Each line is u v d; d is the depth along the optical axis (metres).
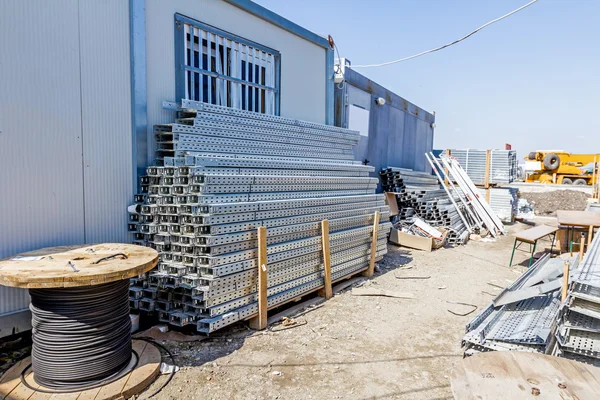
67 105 4.39
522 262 8.98
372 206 7.41
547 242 11.56
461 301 6.11
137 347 3.97
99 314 3.28
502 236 12.38
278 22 7.39
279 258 5.02
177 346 4.21
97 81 4.67
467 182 13.30
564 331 3.64
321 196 6.27
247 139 6.02
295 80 8.09
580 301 3.55
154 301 4.48
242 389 3.48
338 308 5.59
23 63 4.01
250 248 4.67
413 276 7.43
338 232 6.29
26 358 3.74
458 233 10.95
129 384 3.31
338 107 9.88
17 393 3.17
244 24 6.75
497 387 2.08
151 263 3.49
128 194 5.03
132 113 5.05
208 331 4.12
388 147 13.53
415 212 11.46
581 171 27.44
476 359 2.38
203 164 4.73
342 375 3.79
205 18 6.04
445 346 4.50
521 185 25.67
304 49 8.30
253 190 5.00
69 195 4.45
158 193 4.81
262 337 4.54
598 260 4.64
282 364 3.95
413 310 5.63
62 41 4.32
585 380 2.16
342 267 6.41
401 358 4.17
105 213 4.80
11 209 3.98
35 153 4.14
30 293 3.32
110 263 3.36
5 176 3.92
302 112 8.38
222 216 4.31
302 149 7.14
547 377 2.18
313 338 4.57
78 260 3.47
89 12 4.55
